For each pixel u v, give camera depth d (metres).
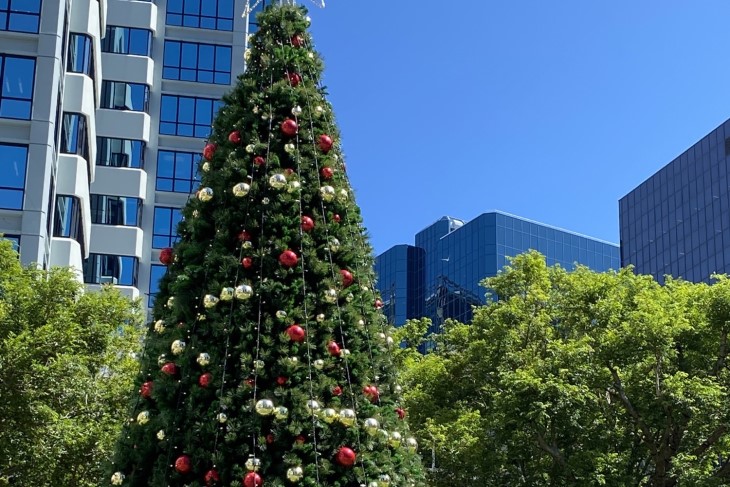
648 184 98.75
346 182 8.48
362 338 7.80
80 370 16.70
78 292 20.09
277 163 7.82
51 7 29.25
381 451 7.47
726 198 84.12
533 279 25.80
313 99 8.33
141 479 7.12
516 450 21.27
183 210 8.26
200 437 6.94
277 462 6.93
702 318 20.94
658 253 95.00
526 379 19.97
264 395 6.96
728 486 18.55
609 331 20.81
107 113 40.09
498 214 105.00
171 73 42.12
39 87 28.50
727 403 19.06
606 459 20.08
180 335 7.38
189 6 43.06
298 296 7.48
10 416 15.67
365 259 8.45
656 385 20.12
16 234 27.17
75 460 16.70
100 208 38.94
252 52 8.71
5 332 16.69
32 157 27.88
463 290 103.38
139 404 7.52
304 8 8.95
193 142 41.50
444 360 25.91
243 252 7.44
